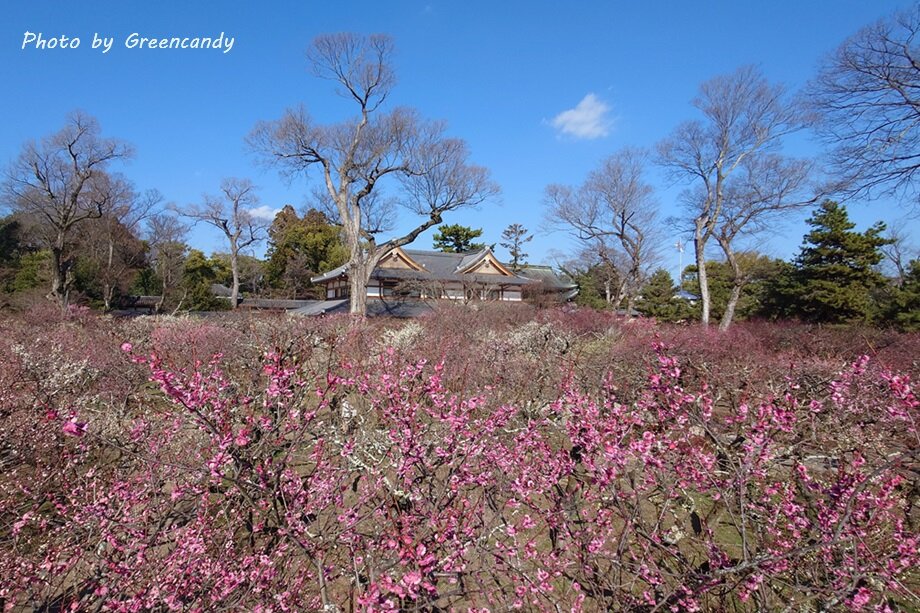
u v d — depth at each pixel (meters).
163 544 3.51
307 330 10.77
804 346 12.56
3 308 23.11
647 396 3.93
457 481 3.57
